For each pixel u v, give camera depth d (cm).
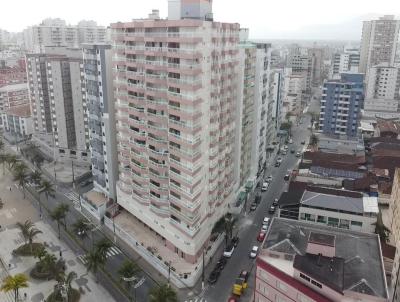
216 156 9519
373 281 6197
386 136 18350
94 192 12544
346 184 12538
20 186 13625
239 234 10612
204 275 8950
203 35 7856
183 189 8619
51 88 14700
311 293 6200
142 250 9669
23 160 16125
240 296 8225
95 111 11244
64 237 10488
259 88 12144
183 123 8138
